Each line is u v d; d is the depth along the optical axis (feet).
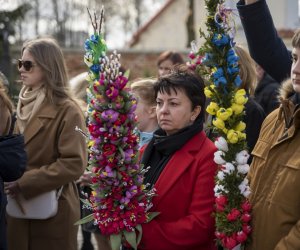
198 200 10.71
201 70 11.64
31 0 90.79
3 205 11.88
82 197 16.74
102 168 10.62
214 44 10.47
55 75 14.52
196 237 10.57
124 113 10.61
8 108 12.84
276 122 10.70
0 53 42.65
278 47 12.91
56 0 98.02
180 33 90.74
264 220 10.13
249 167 10.94
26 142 14.37
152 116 15.26
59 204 14.53
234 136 10.27
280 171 10.09
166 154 11.24
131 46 94.94
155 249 10.74
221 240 10.47
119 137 10.52
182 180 10.89
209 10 10.56
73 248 14.82
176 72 11.32
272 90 18.94
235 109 10.37
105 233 10.77
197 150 11.02
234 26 10.56
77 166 14.11
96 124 10.57
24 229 14.56
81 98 18.01
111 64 10.54
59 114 14.39
